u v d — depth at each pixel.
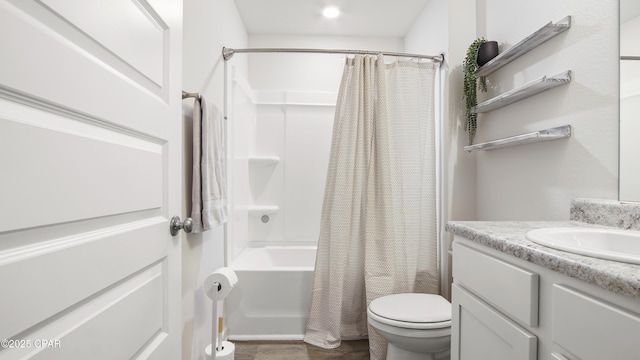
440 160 2.06
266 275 2.10
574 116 1.20
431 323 1.39
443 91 2.02
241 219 2.53
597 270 0.51
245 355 1.87
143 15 0.79
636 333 0.45
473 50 1.77
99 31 0.61
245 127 2.64
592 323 0.52
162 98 0.90
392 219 1.92
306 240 2.92
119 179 0.68
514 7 1.60
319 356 1.86
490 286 0.82
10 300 0.42
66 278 0.52
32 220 0.46
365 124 1.99
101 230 0.63
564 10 1.26
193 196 1.38
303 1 2.32
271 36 2.89
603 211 1.04
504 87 1.66
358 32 2.83
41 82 0.48
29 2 0.46
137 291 0.76
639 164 0.97
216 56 1.86
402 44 2.93
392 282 1.87
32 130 0.47
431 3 2.24
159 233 0.86
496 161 1.74
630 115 1.00
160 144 0.89
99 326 0.61
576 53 1.20
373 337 1.80
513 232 0.89
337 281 1.94
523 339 0.68
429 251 2.00
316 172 2.93
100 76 0.61
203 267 1.63
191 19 1.46
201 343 1.60
